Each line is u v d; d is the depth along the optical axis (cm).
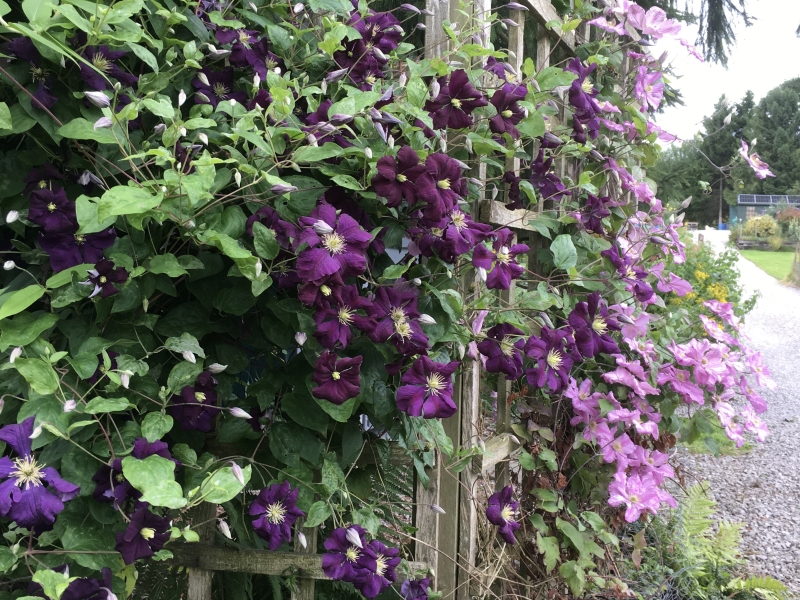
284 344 135
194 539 105
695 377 237
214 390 135
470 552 174
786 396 714
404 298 132
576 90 196
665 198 525
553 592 215
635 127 247
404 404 129
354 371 121
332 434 148
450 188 134
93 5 111
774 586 272
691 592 272
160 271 113
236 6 159
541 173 193
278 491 131
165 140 114
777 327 1136
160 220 111
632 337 226
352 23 150
